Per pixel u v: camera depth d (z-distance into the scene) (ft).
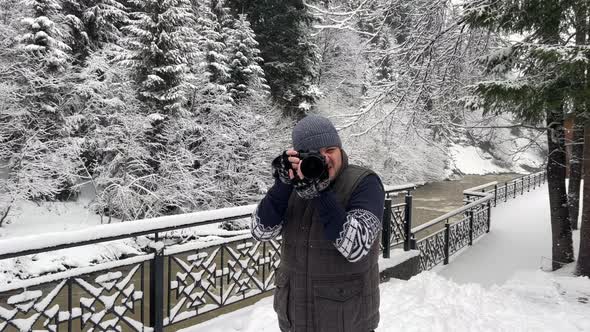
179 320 9.96
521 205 55.21
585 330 11.78
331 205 4.07
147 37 43.39
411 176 87.56
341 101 74.23
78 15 52.39
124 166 41.70
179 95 43.37
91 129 44.37
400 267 17.10
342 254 4.33
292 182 4.10
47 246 7.11
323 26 29.86
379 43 30.32
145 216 40.24
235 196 47.96
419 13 29.45
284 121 61.72
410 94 29.84
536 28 21.48
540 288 18.66
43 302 7.70
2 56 43.11
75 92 44.98
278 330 10.05
